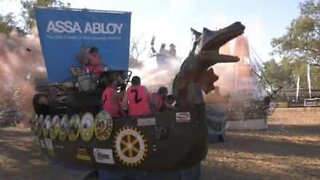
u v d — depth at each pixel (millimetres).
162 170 8891
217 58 9133
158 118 8688
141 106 9289
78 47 12398
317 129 21812
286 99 51188
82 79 10977
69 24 12367
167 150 8609
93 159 9867
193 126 8609
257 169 11344
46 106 12070
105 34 12836
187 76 9211
